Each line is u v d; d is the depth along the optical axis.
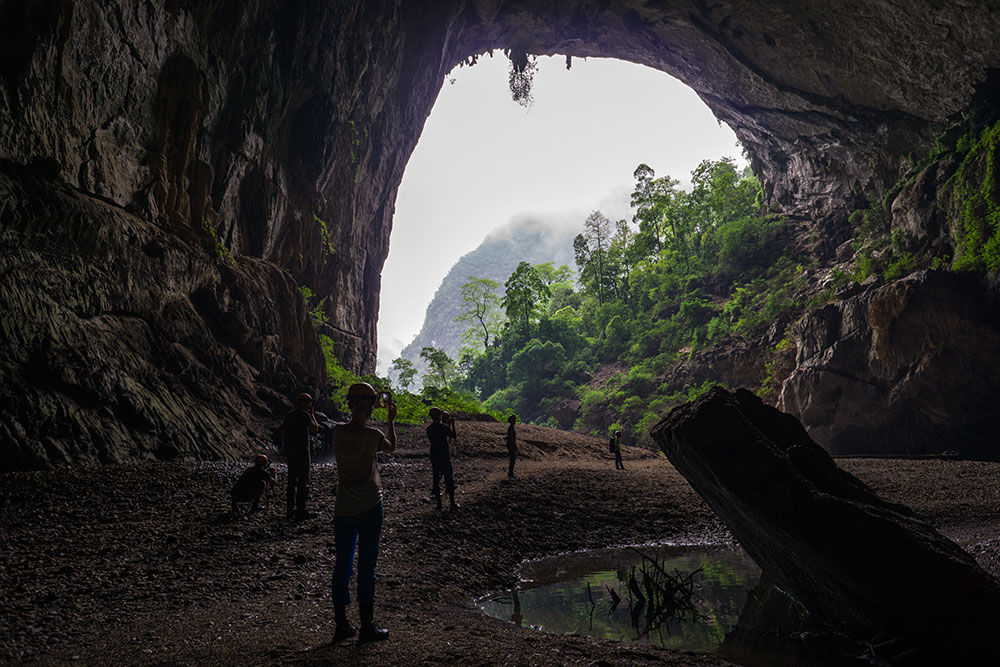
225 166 21.72
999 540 6.79
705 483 5.50
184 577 5.70
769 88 52.97
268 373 19.48
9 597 4.84
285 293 22.53
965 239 35.94
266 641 3.88
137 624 4.37
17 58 12.73
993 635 3.77
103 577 5.58
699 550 8.62
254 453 14.70
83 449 10.80
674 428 5.38
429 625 4.42
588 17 55.66
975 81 39.16
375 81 35.16
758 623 4.93
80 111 14.55
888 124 46.59
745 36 49.84
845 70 46.31
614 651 3.91
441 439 9.77
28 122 12.94
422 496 10.92
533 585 6.67
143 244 15.48
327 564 6.30
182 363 15.12
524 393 73.94
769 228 63.84
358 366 35.72
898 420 36.19
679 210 79.19
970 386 33.38
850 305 38.88
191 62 18.77
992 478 14.20
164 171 17.72
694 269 73.81
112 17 15.26
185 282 17.17
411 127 44.44
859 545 4.23
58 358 11.57
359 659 3.48
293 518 8.31
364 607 3.87
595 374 71.94
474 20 52.88
